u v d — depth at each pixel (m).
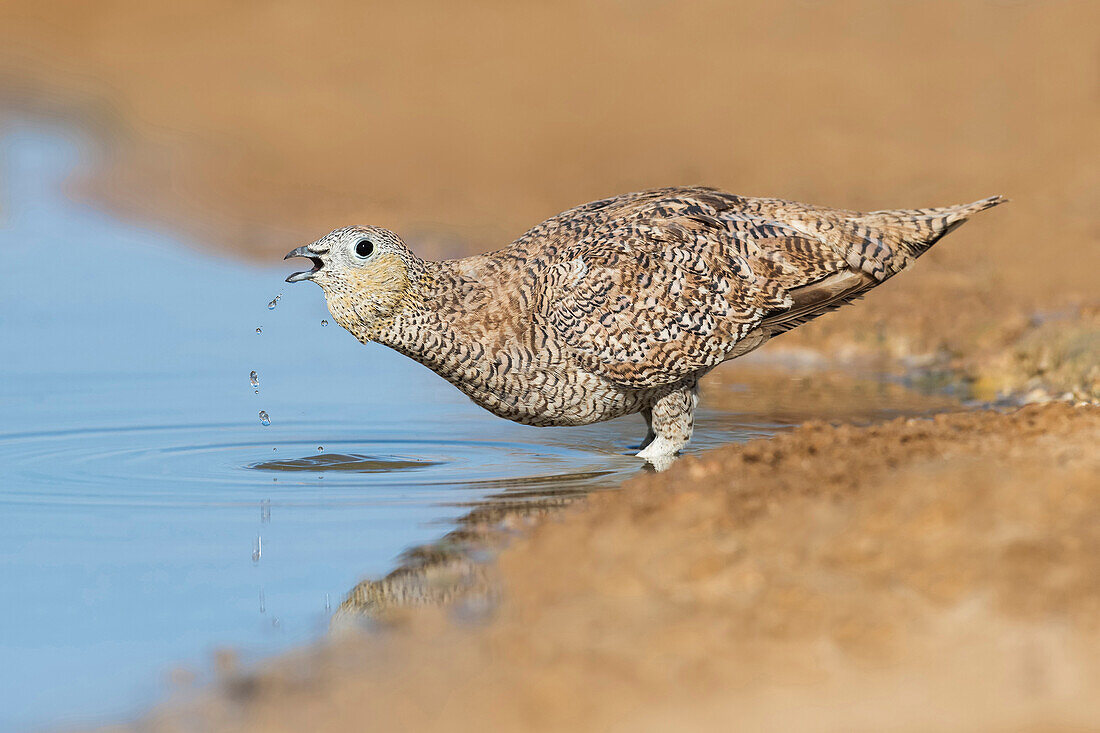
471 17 46.31
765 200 13.25
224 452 13.78
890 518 8.91
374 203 29.28
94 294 22.14
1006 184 26.42
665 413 13.11
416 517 11.32
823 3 42.78
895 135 30.95
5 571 10.13
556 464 13.18
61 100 42.81
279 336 19.70
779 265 12.71
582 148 32.59
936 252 22.28
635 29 43.00
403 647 8.14
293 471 13.02
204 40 49.03
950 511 8.82
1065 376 16.02
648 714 6.81
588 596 8.48
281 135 35.94
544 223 13.34
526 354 12.62
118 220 28.27
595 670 7.33
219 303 21.66
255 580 9.88
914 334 18.62
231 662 8.30
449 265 12.86
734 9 43.66
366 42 45.22
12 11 54.19
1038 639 7.33
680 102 35.38
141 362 18.03
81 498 12.07
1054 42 36.56
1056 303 19.19
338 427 14.91
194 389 16.70
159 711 7.58
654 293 12.45
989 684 6.93
